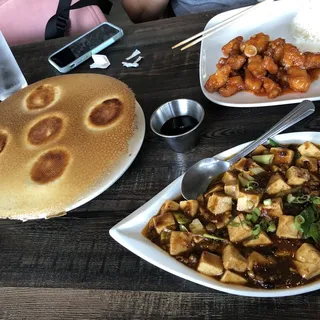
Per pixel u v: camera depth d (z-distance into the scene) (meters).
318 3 0.52
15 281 0.39
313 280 0.31
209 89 0.50
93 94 0.51
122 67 0.60
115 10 1.27
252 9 0.55
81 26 0.79
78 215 0.43
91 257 0.39
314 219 0.33
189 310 0.33
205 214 0.37
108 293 0.36
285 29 0.57
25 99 0.54
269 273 0.32
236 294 0.31
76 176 0.42
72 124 0.47
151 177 0.44
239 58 0.50
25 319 0.36
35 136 0.48
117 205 0.43
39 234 0.43
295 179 0.36
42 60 0.67
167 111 0.45
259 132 0.45
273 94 0.47
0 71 0.58
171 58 0.58
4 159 0.46
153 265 0.37
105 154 0.43
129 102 0.48
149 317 0.33
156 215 0.38
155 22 0.65
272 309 0.31
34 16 0.83
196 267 0.34
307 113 0.42
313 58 0.48
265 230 0.34
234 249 0.33
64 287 0.37
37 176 0.43
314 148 0.38
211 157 0.43
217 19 0.60
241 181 0.38
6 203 0.42
